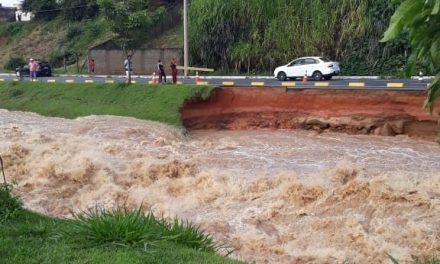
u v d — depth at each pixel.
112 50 44.19
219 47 39.06
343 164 16.75
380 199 12.96
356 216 12.39
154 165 16.61
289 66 31.38
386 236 11.48
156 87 25.98
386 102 22.12
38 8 60.62
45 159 17.53
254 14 37.28
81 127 22.50
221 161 17.69
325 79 30.61
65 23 58.72
